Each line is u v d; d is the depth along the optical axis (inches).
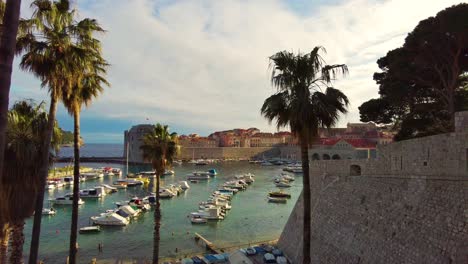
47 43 794.2
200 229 2444.6
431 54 1284.4
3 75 343.0
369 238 1130.7
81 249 1991.9
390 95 1537.9
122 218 2500.0
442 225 861.8
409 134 1631.4
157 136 1371.8
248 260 1518.2
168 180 5167.3
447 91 1348.4
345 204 1343.5
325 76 777.6
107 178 5344.5
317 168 1663.4
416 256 909.2
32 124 826.2
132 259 1812.3
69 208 3083.2
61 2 806.5
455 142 871.7
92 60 935.0
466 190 828.0
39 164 775.1
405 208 1016.9
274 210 3093.0
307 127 756.6
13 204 729.6
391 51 1536.7
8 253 1117.1
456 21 1153.4
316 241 1457.9
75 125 981.2
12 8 356.2
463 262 773.3
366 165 1286.9
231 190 3981.3
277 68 781.9
